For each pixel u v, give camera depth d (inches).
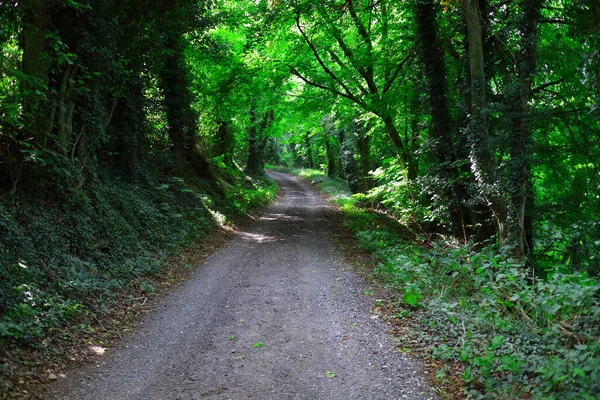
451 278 327.9
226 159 1106.1
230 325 266.8
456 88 571.5
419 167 754.8
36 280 257.4
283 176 2050.9
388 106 678.5
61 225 327.6
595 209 484.1
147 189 557.0
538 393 161.3
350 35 763.4
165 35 543.2
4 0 297.6
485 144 415.5
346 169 1240.2
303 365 210.5
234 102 799.7
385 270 390.0
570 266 398.0
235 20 722.2
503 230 408.2
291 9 684.1
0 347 194.5
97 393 182.4
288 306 304.0
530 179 455.2
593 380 149.9
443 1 474.0
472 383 185.9
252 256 476.1
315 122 1054.4
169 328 261.4
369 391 183.6
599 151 491.8
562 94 491.8
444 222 579.5
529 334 218.4
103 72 411.8
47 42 346.6
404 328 255.8
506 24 448.8
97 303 278.8
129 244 398.6
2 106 285.4
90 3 384.2
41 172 327.0
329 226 705.6
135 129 556.7
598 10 240.1
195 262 442.6
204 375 200.5
